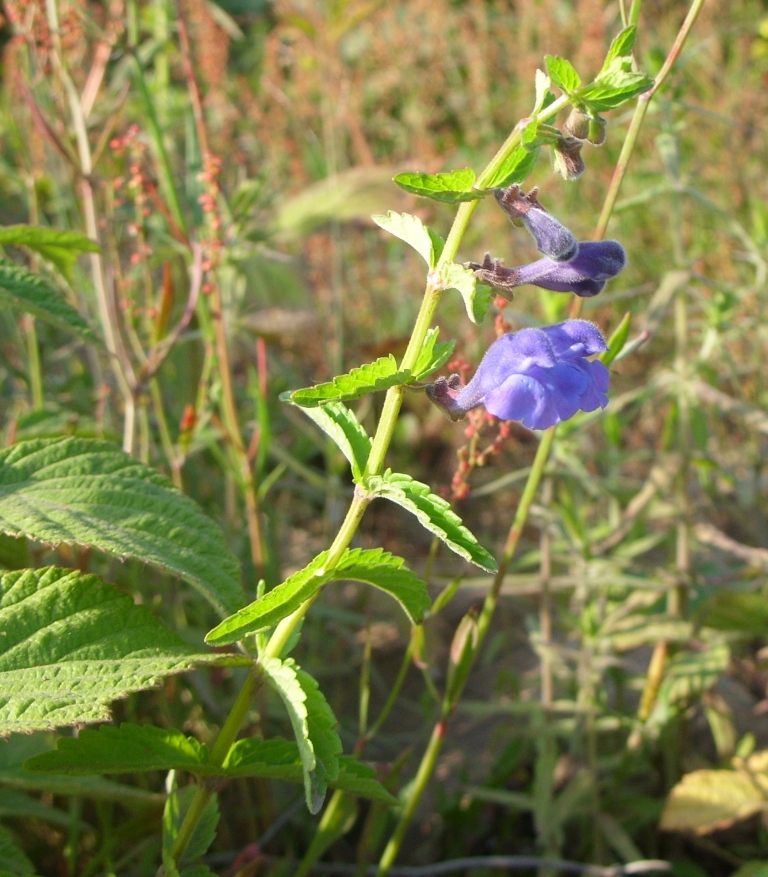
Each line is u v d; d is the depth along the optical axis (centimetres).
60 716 13
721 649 26
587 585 26
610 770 27
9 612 15
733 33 48
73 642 14
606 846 24
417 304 46
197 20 38
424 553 36
